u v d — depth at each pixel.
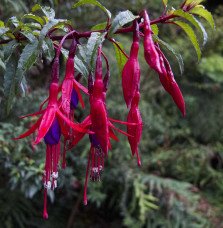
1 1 2.54
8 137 2.82
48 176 1.10
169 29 4.50
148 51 1.02
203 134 5.10
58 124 1.07
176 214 3.97
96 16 3.72
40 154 2.90
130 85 1.04
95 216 4.38
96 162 1.11
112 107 3.91
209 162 4.78
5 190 3.64
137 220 3.94
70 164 3.83
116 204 4.27
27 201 3.77
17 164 2.87
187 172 4.57
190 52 4.66
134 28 1.07
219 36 4.53
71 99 1.13
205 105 5.03
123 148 4.02
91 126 1.07
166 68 1.14
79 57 1.36
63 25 1.23
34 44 1.13
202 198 4.32
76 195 4.05
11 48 1.25
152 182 4.01
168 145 4.72
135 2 3.93
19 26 1.27
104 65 3.80
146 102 4.46
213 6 5.25
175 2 3.36
